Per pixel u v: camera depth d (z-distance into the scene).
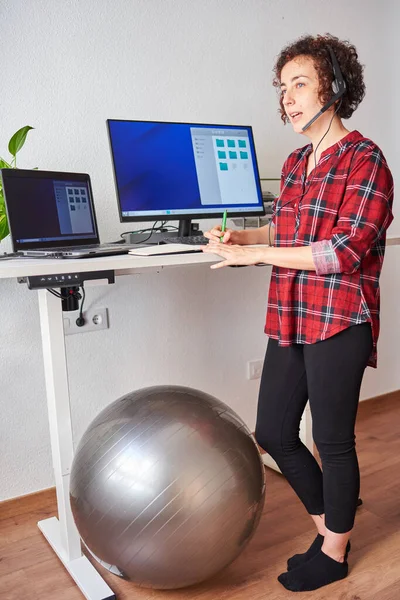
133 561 1.38
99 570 1.68
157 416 1.43
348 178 1.39
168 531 1.33
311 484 1.61
